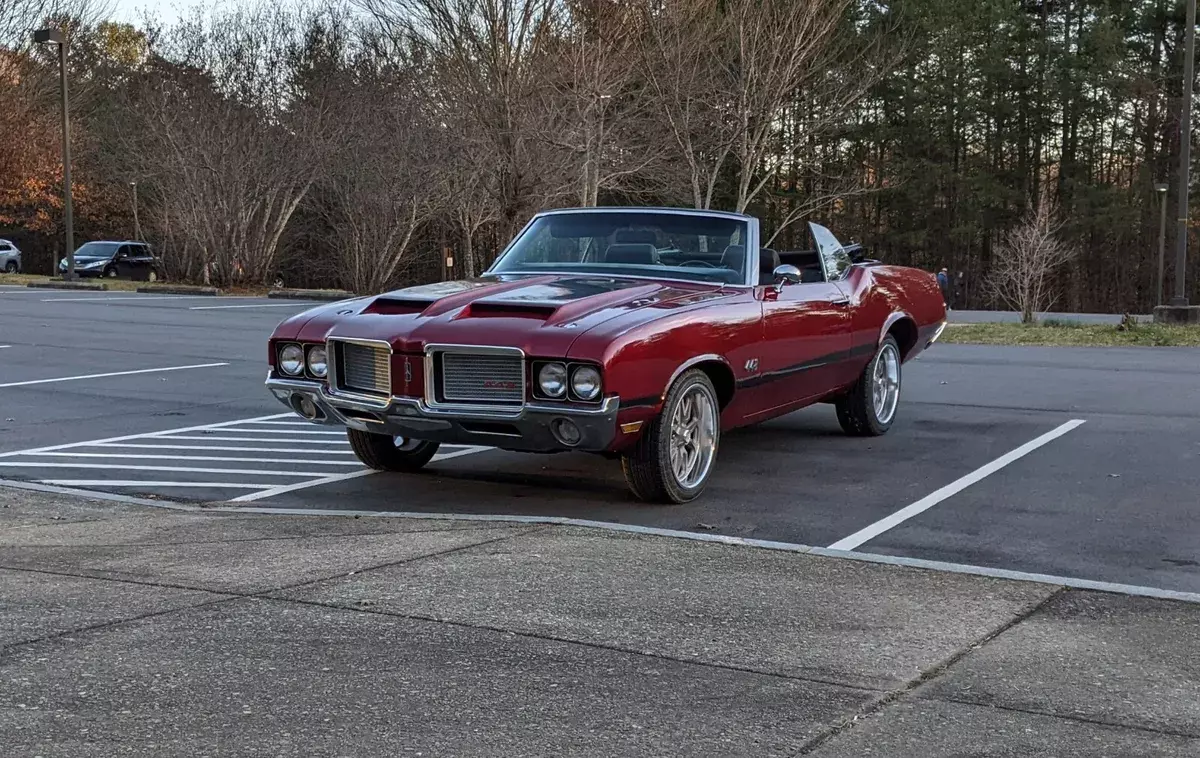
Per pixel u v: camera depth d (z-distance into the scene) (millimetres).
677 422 6352
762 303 6930
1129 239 54906
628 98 29906
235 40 37812
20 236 61500
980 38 54250
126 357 14719
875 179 55531
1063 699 3467
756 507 6387
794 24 26812
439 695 3418
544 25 26562
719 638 3984
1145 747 3129
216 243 36406
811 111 30734
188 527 5695
